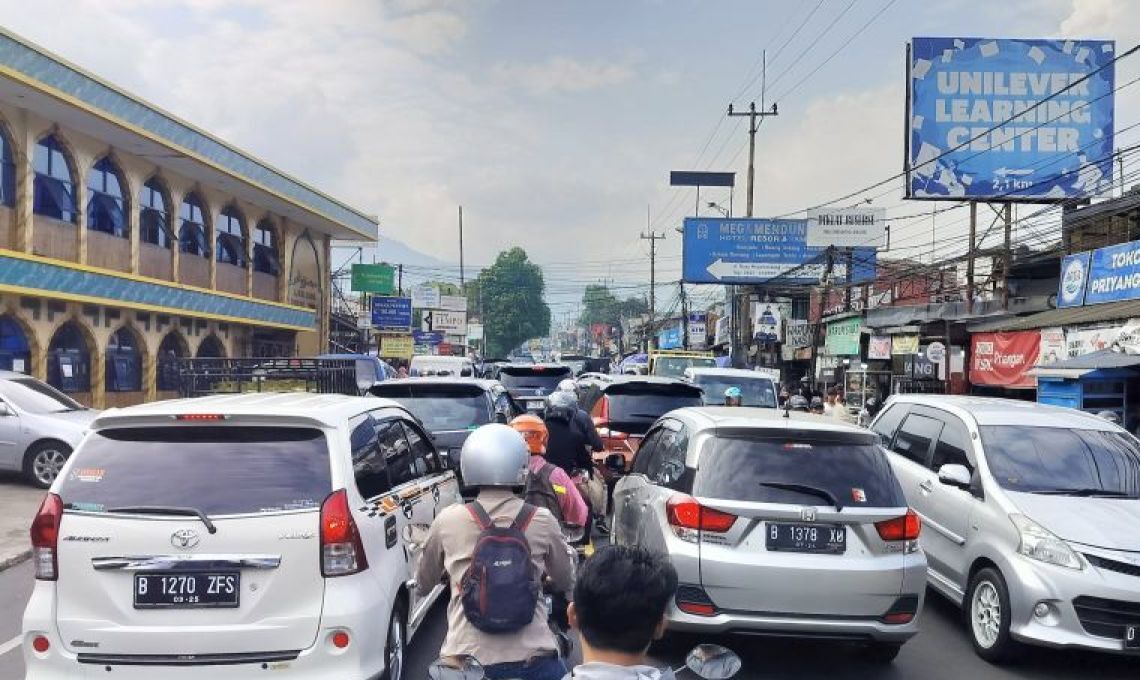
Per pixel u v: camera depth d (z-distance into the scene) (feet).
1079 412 26.21
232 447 15.39
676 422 22.80
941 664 20.79
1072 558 19.70
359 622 14.79
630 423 37.52
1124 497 22.33
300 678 14.47
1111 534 20.02
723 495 18.90
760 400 50.34
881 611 18.52
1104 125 83.30
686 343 170.30
